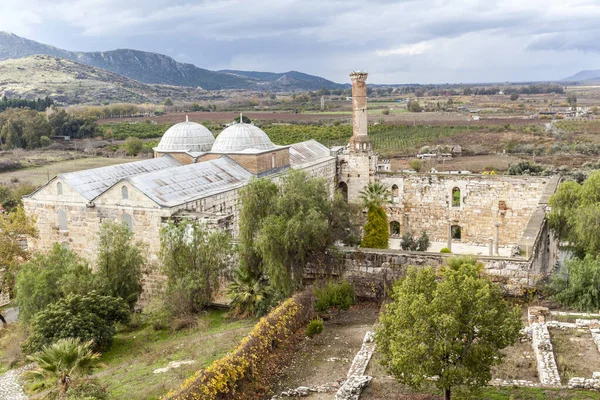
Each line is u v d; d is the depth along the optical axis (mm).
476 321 24297
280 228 43844
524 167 123625
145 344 42406
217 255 47875
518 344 33562
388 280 46844
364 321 42031
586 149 156750
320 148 88312
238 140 71000
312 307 43219
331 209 48000
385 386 29312
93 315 41688
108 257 48312
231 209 61625
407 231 83312
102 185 59625
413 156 159000
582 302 39094
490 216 78812
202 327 43719
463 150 165875
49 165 141125
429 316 24234
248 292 45125
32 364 40656
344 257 47875
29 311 46469
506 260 43156
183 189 57188
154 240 53062
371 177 83938
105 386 31969
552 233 64188
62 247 50844
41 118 178875
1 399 35031
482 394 26594
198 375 28391
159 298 48688
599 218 52938
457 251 76000
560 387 26969
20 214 56938
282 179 49875
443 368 24234
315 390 30125
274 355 34688
